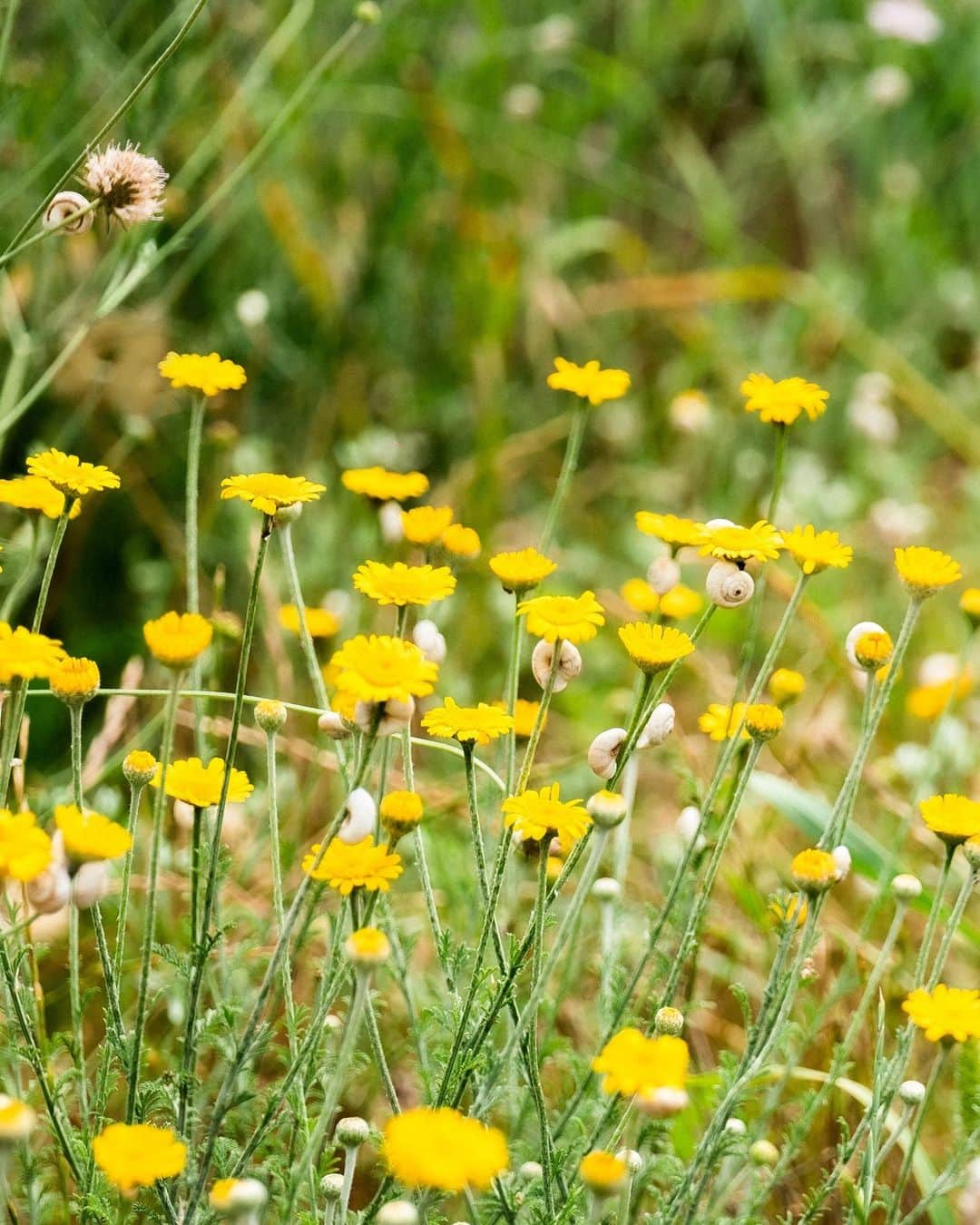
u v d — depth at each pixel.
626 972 3.20
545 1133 2.97
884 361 5.00
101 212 3.09
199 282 4.23
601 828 2.93
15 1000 2.95
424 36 5.04
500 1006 2.96
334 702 3.05
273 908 3.16
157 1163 2.87
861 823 3.42
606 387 3.12
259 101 4.14
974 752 3.49
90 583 3.83
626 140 5.70
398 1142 2.83
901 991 3.20
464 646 3.82
